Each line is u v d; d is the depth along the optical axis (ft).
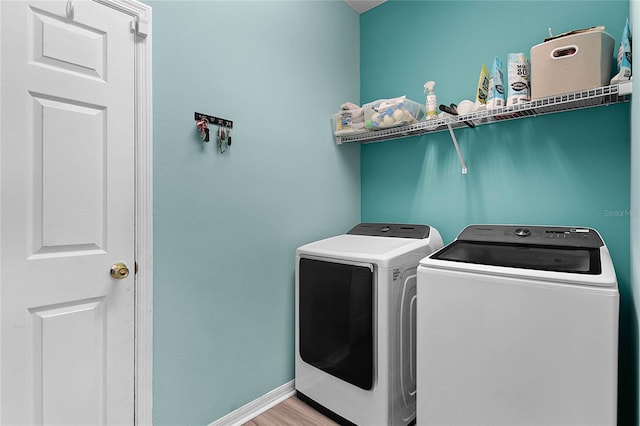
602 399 3.35
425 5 7.18
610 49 4.57
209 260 5.32
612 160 5.07
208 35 5.29
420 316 4.58
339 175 7.75
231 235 5.62
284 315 6.52
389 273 5.08
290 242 6.62
